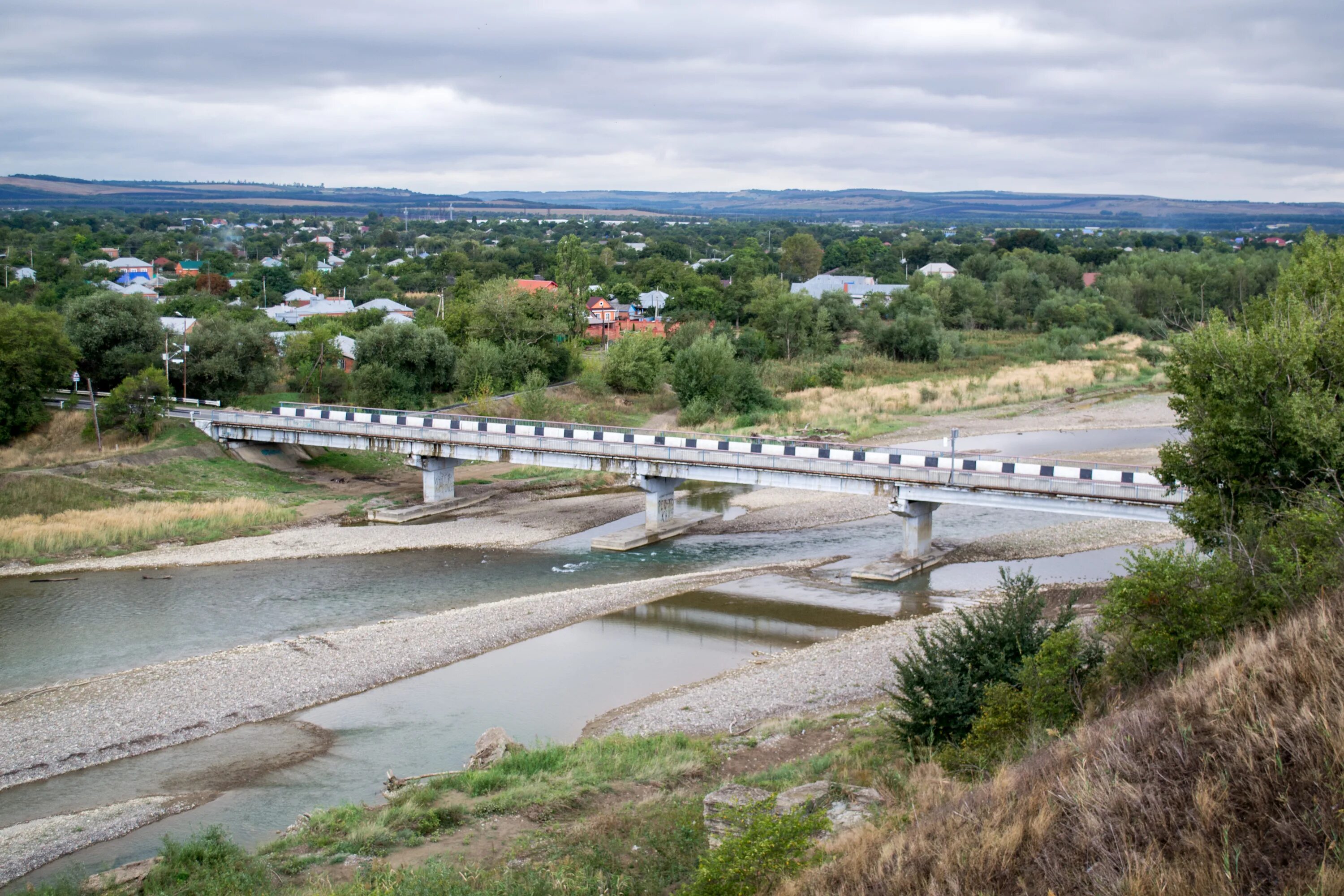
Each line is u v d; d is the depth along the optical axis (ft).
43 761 115.55
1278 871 48.11
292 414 274.57
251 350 326.44
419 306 625.00
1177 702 64.03
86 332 297.94
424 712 130.00
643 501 265.13
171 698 132.98
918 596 179.32
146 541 214.69
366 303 567.59
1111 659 88.84
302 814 100.94
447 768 112.98
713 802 85.05
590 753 110.73
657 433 263.08
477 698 134.82
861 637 152.25
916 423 361.92
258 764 114.93
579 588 187.21
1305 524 88.28
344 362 378.73
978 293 598.34
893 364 471.62
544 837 89.71
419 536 227.81
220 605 175.94
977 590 181.57
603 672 144.36
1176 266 640.17
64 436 261.24
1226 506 110.01
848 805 82.99
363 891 78.54
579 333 473.26
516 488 278.67
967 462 194.18
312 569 200.44
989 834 58.70
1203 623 83.05
